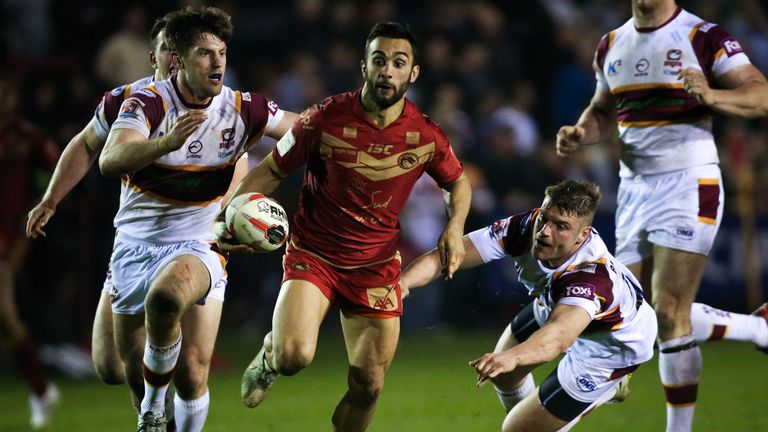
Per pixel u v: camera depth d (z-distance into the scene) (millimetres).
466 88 55812
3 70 32000
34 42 51250
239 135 20859
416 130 19500
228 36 20031
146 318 19688
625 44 24156
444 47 56531
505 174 51719
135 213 20922
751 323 24047
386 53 18703
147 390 20312
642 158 23812
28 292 42875
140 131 19547
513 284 52125
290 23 60594
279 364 19188
